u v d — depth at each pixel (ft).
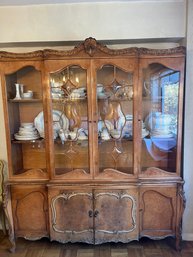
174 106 7.18
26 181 7.39
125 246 7.63
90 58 6.80
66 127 7.34
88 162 7.30
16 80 7.47
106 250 7.45
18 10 7.29
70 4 7.20
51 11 7.26
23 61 6.98
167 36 7.24
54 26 7.31
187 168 7.57
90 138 7.14
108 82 7.07
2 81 7.11
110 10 7.21
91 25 7.28
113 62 6.81
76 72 7.03
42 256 7.24
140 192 7.23
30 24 7.33
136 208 7.18
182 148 7.57
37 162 7.76
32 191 7.39
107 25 7.27
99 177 7.26
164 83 7.12
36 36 7.36
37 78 7.37
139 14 7.20
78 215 7.27
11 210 7.55
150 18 7.21
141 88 6.95
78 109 7.22
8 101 7.35
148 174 7.25
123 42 7.75
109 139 7.32
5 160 8.43
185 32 7.16
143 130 7.35
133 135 7.14
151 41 7.68
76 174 7.28
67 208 7.25
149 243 7.77
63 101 7.20
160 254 7.23
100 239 7.34
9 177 7.45
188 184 7.64
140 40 7.52
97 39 7.33
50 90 7.04
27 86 7.45
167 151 7.46
